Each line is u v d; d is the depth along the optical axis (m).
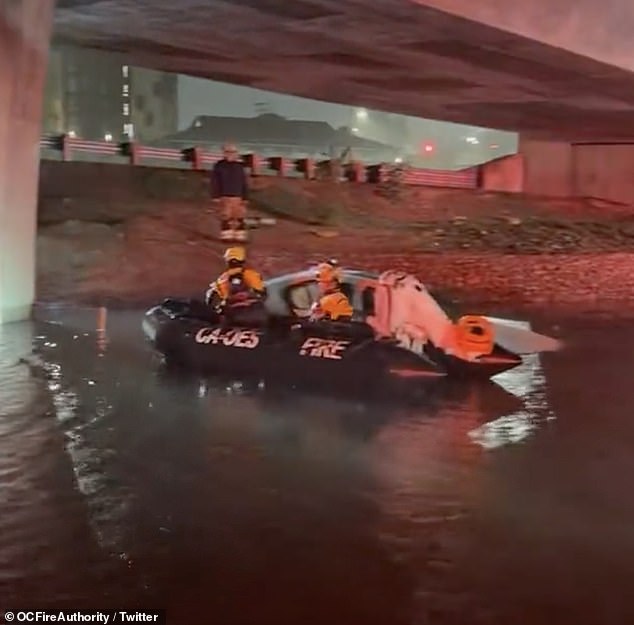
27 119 18.98
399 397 12.84
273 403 12.46
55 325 18.73
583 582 7.24
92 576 7.25
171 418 11.66
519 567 7.49
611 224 40.53
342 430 11.21
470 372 13.80
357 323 13.92
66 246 26.16
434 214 38.88
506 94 30.19
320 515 8.53
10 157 18.56
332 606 6.81
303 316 14.53
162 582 7.16
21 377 13.84
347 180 42.00
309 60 24.20
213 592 7.00
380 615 6.68
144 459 10.05
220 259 26.81
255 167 39.50
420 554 7.72
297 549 7.79
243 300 14.84
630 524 8.39
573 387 13.70
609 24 23.69
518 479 9.55
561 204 45.34
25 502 8.77
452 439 10.92
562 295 24.91
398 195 41.06
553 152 49.28
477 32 19.88
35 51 18.59
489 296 24.39
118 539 7.95
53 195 30.70
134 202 31.62
